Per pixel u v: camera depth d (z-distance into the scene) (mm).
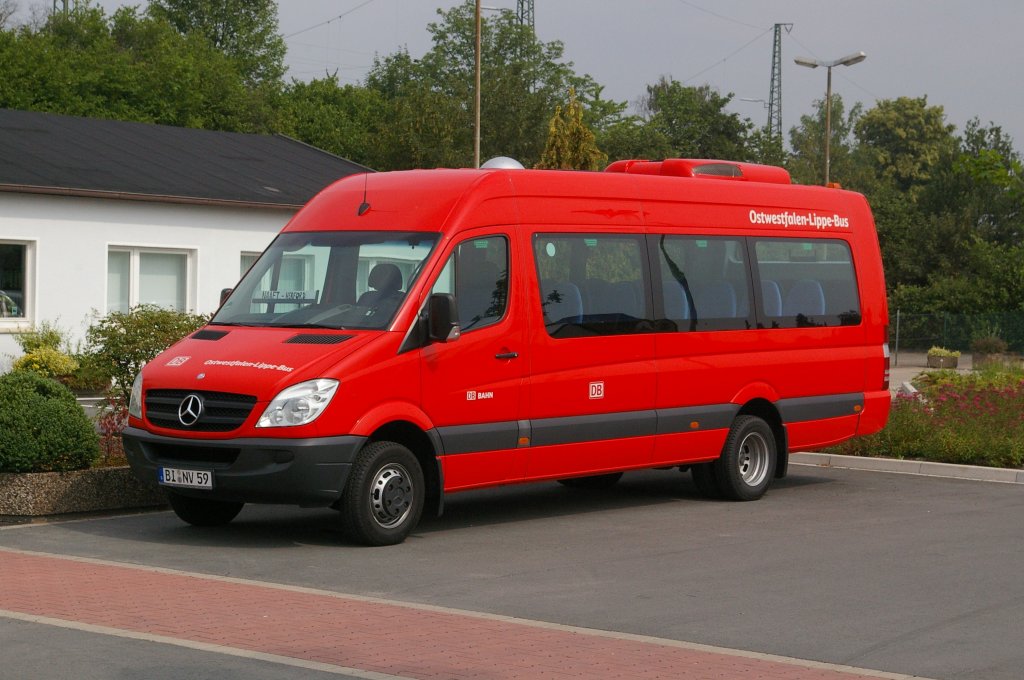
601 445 11867
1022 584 9070
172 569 9195
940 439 15961
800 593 8719
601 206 12125
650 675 6516
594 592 8688
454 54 77438
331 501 10008
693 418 12648
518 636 7324
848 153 108312
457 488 10820
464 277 10914
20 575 8820
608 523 11734
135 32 72625
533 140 62125
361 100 74562
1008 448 15617
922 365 47344
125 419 13133
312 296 11047
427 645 7059
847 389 14227
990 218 66812
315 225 11523
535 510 12547
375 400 10180
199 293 25844
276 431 9812
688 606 8281
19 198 23234
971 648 7281
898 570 9555
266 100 68188
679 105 79562
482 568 9492
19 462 11422
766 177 14219
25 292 23500
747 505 12938
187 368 10344
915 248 64000
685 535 11078
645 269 12375
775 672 6625
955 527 11562
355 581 8961
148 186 25156
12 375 11867
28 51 56219
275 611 7836
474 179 11227
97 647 6895
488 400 10961
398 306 10508
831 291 14164
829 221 14289
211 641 7051
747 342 13188
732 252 13227
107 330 13836
